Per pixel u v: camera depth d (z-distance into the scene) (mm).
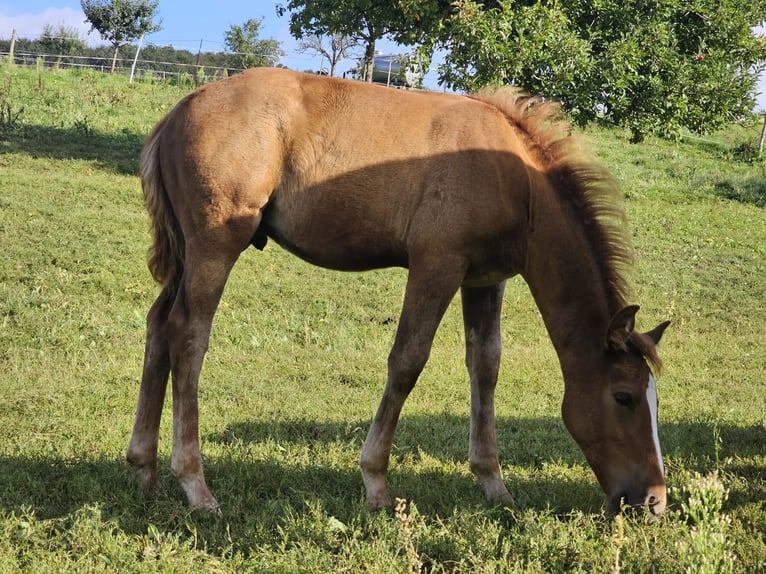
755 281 12219
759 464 4898
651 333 3908
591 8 12695
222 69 30875
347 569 3240
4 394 5766
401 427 5742
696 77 12992
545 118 4312
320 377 7102
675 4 12664
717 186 18953
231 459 4598
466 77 11891
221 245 4012
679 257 13281
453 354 8211
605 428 3812
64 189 12453
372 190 4031
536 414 6406
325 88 4184
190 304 4031
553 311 4059
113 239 10484
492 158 3973
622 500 3734
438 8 13469
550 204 4039
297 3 17297
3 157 14188
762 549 3504
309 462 4730
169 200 4238
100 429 5117
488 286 4363
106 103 19875
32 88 20359
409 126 4074
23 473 4125
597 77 12062
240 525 3746
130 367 6797
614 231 4039
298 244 4234
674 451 5184
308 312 9148
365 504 3941
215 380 6746
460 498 4230
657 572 3262
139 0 34812
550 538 3539
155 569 3195
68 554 3289
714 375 8008
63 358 6918
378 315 9312
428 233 3932
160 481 4270
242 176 3979
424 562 3418
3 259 9148
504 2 11586
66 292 8641
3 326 7422
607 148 21422
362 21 16047
